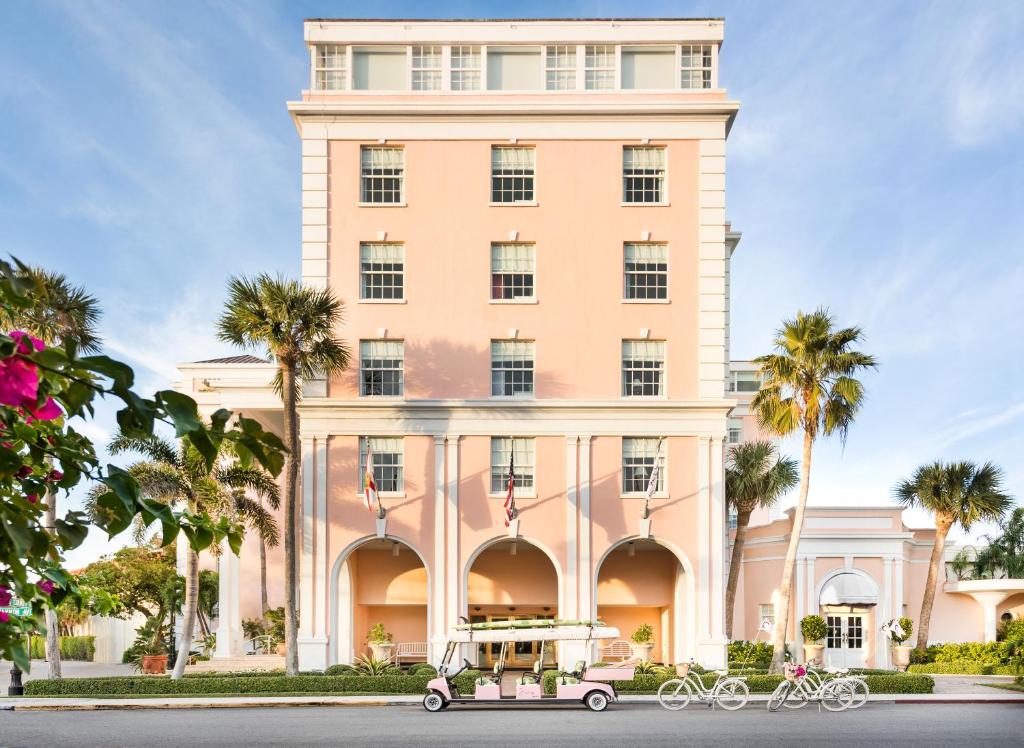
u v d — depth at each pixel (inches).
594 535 1435.8
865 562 1695.4
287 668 1298.0
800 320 1354.6
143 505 133.5
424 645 1643.7
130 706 1139.9
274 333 1259.2
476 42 1499.8
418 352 1465.3
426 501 1435.8
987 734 859.4
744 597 1863.9
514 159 1505.9
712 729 893.8
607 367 1466.5
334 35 1496.1
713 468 1448.1
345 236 1481.3
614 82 1509.6
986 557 1940.2
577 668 1165.7
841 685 1110.4
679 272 1482.5
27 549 117.5
